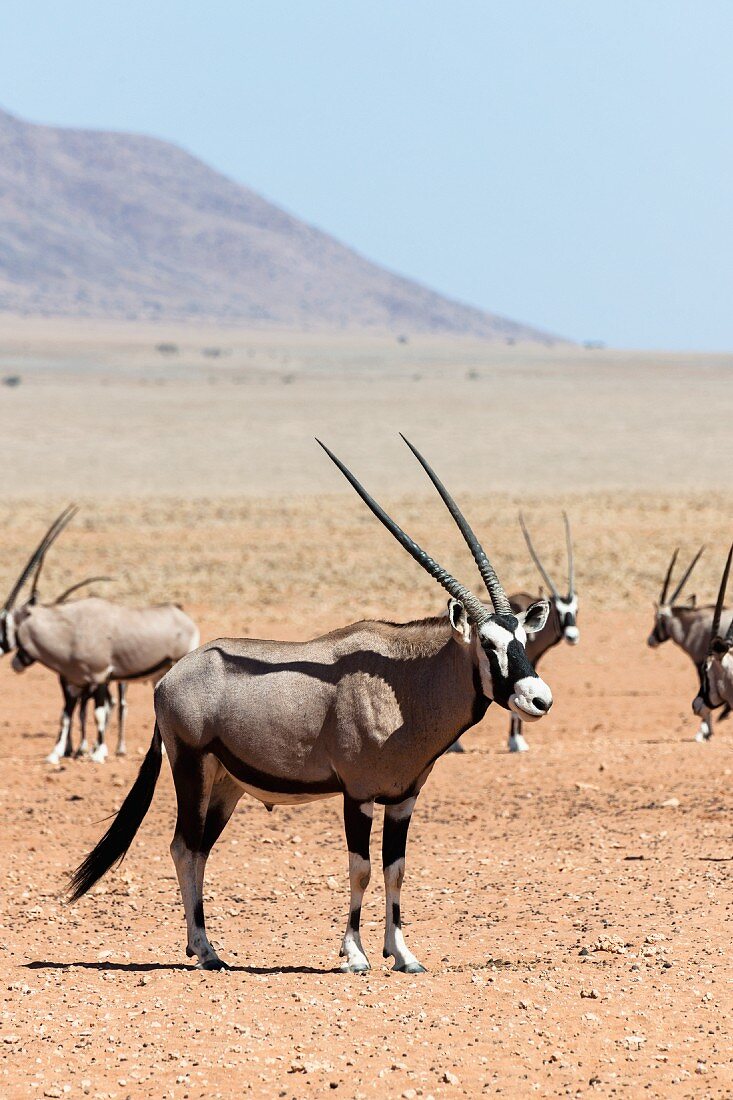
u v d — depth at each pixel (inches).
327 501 6446.9
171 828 1758.1
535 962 1127.6
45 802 1875.0
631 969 1087.0
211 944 1222.9
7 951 1231.5
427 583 4188.0
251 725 1130.7
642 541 5172.2
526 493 6820.9
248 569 4510.3
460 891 1433.3
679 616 2556.6
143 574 4379.9
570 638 2247.8
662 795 1846.7
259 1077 857.5
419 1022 954.7
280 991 1050.1
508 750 2251.5
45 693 2930.6
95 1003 1029.2
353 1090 831.1
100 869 1187.3
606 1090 824.9
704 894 1355.8
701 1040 909.2
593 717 2608.3
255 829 1752.0
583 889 1409.9
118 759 2215.8
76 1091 840.9
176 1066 879.7
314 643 1149.1
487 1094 821.9
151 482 7411.4
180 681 1172.5
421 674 1095.6
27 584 4131.4
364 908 1382.9
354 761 1100.5
